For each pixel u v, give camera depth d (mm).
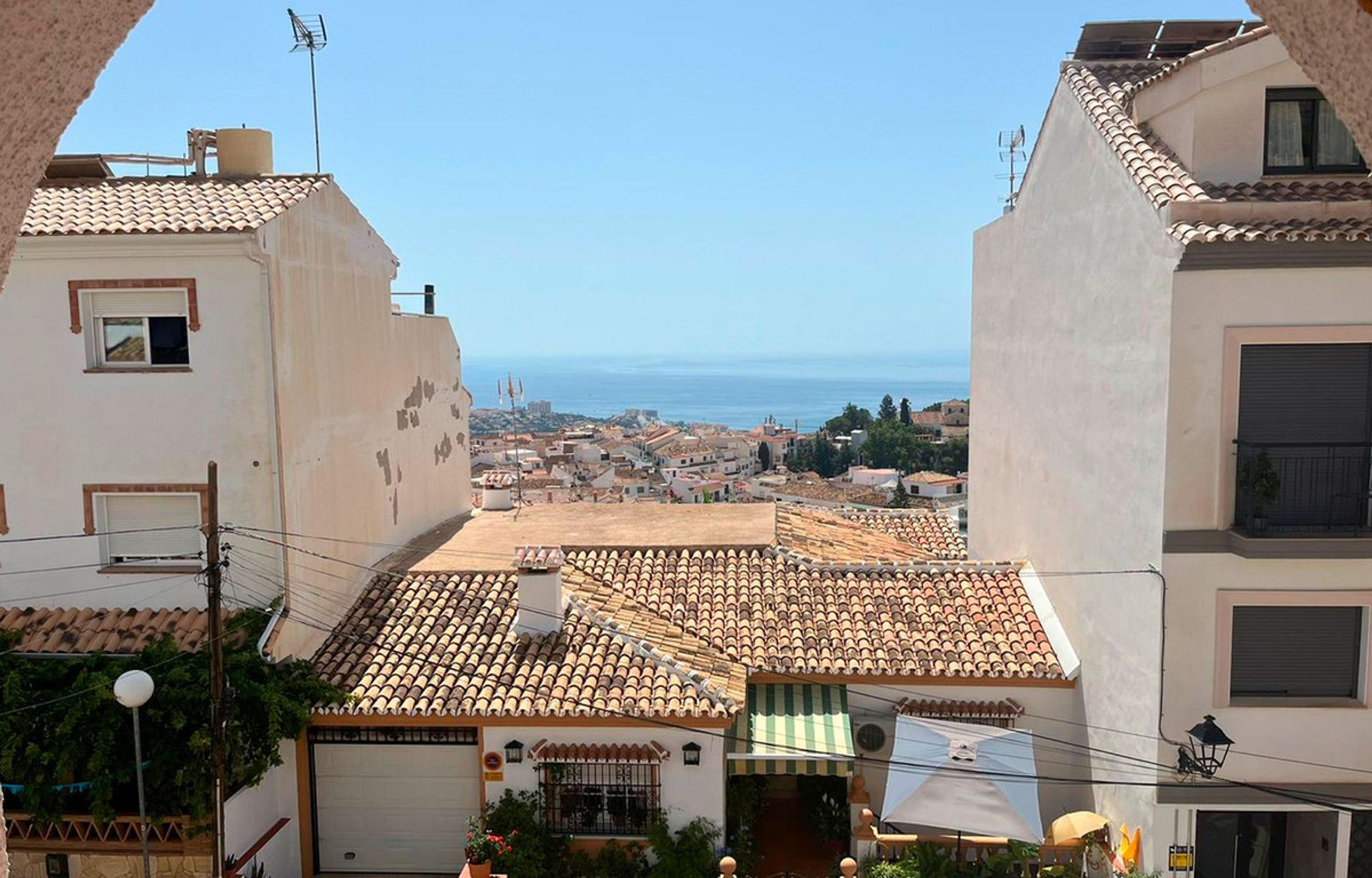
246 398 16984
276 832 16844
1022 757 15773
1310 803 14398
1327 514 14219
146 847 14273
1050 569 19453
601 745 16516
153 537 17469
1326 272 13648
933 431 179125
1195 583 14219
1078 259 17812
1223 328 13844
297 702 16375
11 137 2682
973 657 18141
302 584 17734
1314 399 14109
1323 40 2682
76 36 2646
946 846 16359
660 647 18078
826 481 135000
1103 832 16078
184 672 15531
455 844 17328
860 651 18359
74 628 16969
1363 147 2832
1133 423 15297
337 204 19578
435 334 26078
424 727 17094
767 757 16484
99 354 17312
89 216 17031
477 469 93000
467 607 19500
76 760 14961
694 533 23391
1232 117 14984
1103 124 16484
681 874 15797
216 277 16812
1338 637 14492
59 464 17312
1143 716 14883
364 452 20969
